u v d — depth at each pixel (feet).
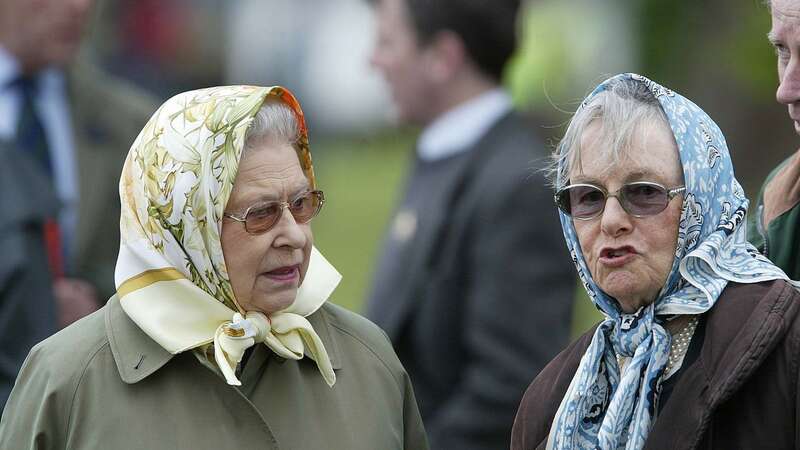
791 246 43.60
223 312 42.16
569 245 41.60
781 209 44.19
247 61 177.99
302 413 42.65
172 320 41.81
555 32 134.72
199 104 42.16
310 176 43.73
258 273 41.81
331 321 45.06
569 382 42.16
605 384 40.96
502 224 61.05
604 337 40.91
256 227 41.47
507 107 64.39
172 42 151.23
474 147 63.05
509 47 64.69
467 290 61.52
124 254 43.11
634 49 128.98
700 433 37.29
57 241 62.49
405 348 62.75
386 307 63.00
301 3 182.19
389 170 201.36
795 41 39.65
